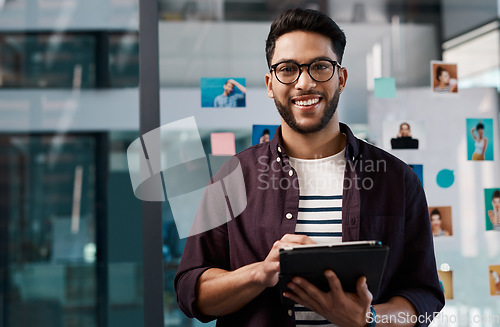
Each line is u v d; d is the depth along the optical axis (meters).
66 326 3.43
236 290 0.94
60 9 3.45
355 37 1.74
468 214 1.67
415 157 1.67
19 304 3.59
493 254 1.66
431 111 1.70
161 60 1.70
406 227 1.07
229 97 1.69
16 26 3.44
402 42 1.75
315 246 0.81
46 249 3.61
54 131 3.48
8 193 3.65
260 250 1.05
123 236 2.91
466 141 1.69
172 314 1.65
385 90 1.70
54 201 3.64
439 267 1.66
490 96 1.72
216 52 1.73
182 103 1.68
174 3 1.74
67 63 3.40
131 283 3.21
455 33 1.76
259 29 1.76
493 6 1.77
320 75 0.98
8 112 3.41
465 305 1.64
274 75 1.01
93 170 3.53
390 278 1.04
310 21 1.00
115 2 3.16
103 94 3.15
